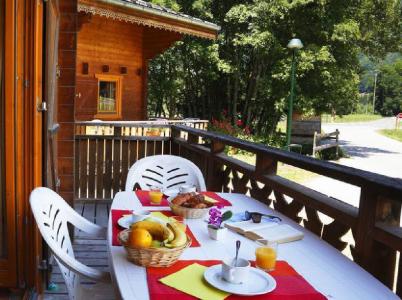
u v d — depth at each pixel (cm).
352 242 387
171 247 152
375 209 183
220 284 137
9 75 242
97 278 181
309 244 186
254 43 1337
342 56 1457
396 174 1001
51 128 298
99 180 572
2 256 258
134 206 236
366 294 140
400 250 169
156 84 1504
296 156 257
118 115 962
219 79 1580
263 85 1424
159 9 762
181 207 214
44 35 269
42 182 274
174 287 136
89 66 884
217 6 1506
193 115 1661
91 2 648
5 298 255
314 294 135
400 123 3841
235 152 1195
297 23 1382
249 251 174
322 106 1438
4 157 249
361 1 1448
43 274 283
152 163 316
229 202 253
